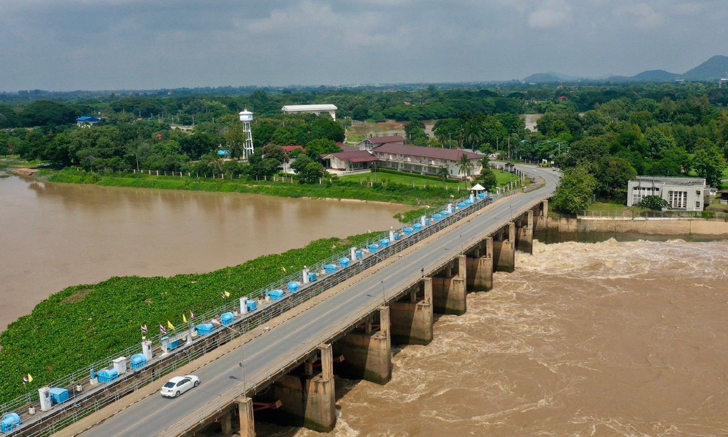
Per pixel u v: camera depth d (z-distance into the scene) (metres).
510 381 72.94
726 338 83.00
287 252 122.94
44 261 124.81
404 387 73.00
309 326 71.31
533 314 93.62
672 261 118.75
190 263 120.50
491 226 118.19
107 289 103.25
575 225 145.62
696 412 65.81
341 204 182.00
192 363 62.94
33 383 69.50
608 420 64.50
